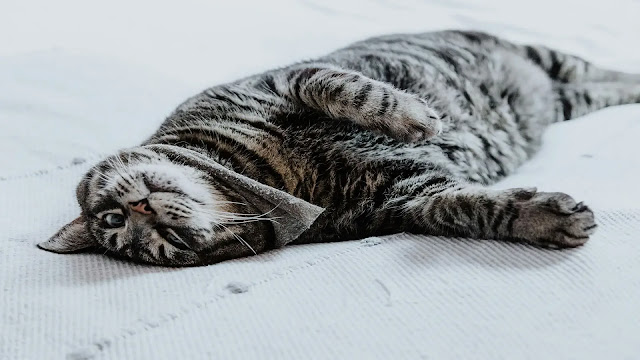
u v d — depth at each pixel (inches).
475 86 32.5
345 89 27.3
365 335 19.5
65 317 20.8
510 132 32.5
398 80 31.1
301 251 24.6
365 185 26.8
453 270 21.8
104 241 25.3
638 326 19.5
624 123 32.4
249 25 46.3
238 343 19.5
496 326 19.4
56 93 38.8
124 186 25.1
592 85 36.2
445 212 24.4
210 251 24.9
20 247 25.1
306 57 41.4
